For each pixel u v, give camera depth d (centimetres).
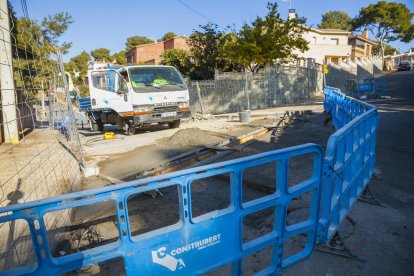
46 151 711
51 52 508
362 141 371
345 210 327
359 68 3344
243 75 1888
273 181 452
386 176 469
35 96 488
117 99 973
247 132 893
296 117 1177
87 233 329
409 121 910
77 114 1638
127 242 156
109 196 148
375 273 252
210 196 432
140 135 1011
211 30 2188
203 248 184
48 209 134
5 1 671
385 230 315
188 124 1241
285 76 2025
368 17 5212
